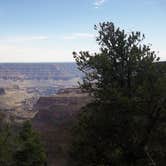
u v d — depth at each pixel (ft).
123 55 50.08
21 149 105.91
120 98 46.44
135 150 48.14
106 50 50.83
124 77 49.83
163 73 49.65
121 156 47.57
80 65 51.13
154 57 50.34
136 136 48.29
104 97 47.85
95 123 49.47
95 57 49.83
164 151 48.03
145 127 48.29
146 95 46.93
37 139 116.67
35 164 110.11
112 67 50.03
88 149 49.73
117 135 49.19
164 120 48.19
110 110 48.98
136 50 49.52
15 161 102.83
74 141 51.34
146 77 49.24
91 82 50.93
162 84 46.93
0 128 101.14
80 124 50.75
